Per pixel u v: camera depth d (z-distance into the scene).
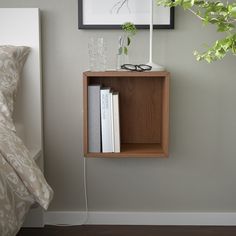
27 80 2.03
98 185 2.15
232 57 2.06
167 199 2.14
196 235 2.03
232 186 2.12
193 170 2.12
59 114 2.11
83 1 2.02
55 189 2.15
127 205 2.15
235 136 2.11
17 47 1.93
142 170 2.13
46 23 2.05
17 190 1.40
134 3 2.02
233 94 2.08
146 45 2.05
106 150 1.92
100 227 2.12
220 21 1.62
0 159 1.38
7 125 1.63
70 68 2.08
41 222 2.11
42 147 2.08
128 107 2.11
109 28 2.03
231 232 2.06
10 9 2.00
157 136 2.12
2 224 1.26
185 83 2.08
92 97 1.89
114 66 2.07
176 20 2.04
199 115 2.10
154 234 2.04
